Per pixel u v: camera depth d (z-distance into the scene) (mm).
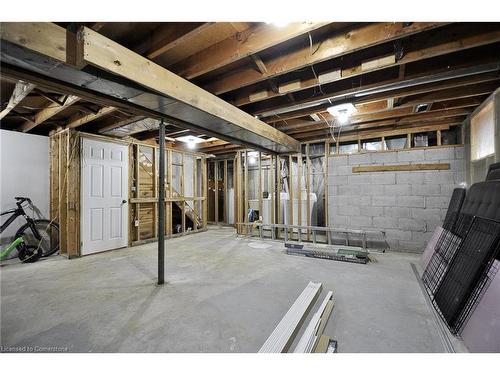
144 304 2332
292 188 5559
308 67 2553
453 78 2586
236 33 2049
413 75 2496
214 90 2754
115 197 4609
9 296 2508
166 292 2605
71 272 3254
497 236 1815
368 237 4617
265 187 7520
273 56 2355
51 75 1824
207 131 3410
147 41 2027
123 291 2629
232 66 2557
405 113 3662
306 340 1692
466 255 2115
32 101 3301
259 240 5453
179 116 2760
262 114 3459
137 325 1974
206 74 2678
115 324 1989
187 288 2713
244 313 2162
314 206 5746
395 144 4648
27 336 1828
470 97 3264
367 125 4324
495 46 2217
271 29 1894
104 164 4457
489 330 1531
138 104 2426
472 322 1698
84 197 4152
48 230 4289
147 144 5238
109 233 4492
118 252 4371
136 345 1728
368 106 3516
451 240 2762
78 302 2371
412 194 4309
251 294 2553
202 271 3289
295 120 4199
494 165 2650
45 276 3100
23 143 4180
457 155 4027
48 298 2461
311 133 4918
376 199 4578
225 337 1817
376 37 1877
